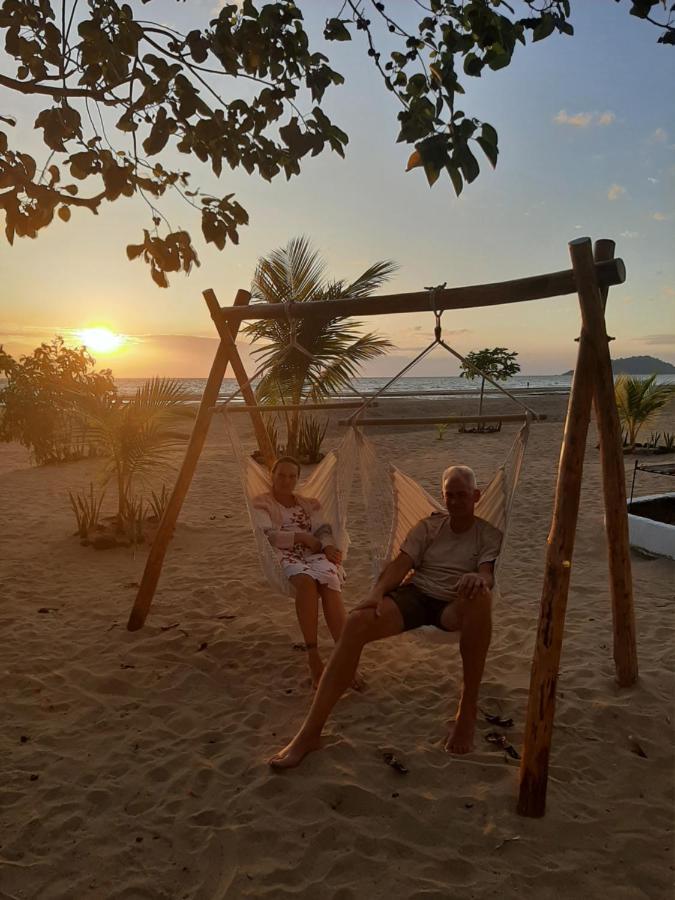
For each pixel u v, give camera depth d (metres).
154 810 2.79
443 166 2.28
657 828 2.69
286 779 2.97
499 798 2.86
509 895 2.35
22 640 4.44
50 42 2.93
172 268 3.38
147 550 6.60
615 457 3.58
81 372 12.16
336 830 2.66
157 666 4.12
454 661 4.19
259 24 3.04
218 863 2.50
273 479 4.48
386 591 3.51
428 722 3.47
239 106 3.21
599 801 2.86
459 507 3.61
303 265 11.69
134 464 7.02
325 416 23.03
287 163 3.37
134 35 2.94
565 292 3.33
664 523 6.36
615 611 3.78
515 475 3.76
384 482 4.23
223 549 6.66
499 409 26.66
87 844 2.59
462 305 3.69
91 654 4.27
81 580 5.72
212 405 4.72
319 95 3.09
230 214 3.38
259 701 3.69
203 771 3.03
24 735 3.33
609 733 3.37
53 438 12.19
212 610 5.05
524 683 3.89
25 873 2.44
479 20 2.57
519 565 6.21
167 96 3.01
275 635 4.60
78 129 2.81
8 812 2.76
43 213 2.94
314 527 4.44
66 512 8.29
